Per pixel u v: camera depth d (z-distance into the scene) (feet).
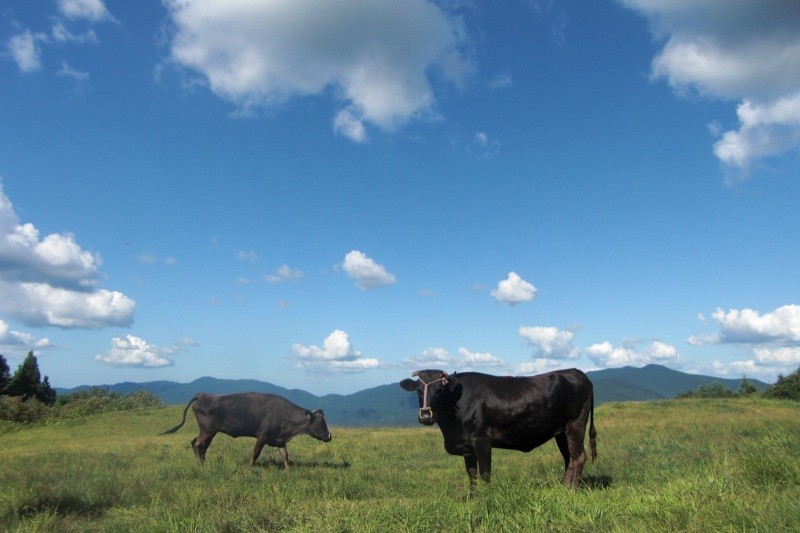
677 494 25.11
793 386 166.91
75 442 84.79
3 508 27.73
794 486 25.55
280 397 54.75
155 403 163.32
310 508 28.19
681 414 97.45
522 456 56.75
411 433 86.94
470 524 23.89
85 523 26.66
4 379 210.59
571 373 36.96
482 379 35.96
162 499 31.37
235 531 24.84
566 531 22.00
